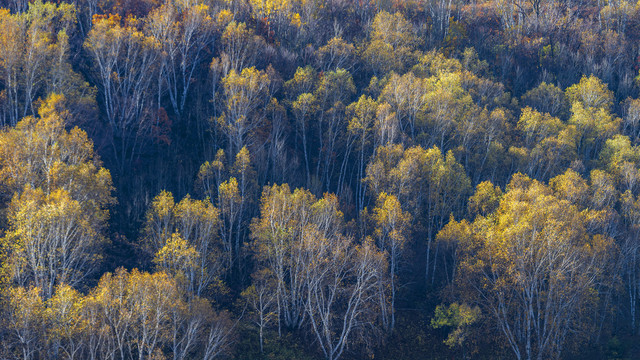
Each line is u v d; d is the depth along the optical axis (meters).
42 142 61.84
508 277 59.59
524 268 58.25
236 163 70.75
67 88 76.94
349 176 84.88
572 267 57.53
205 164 72.12
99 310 46.50
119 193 72.56
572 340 60.00
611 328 63.69
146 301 47.25
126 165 76.62
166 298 48.22
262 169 78.19
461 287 62.19
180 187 75.44
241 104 78.38
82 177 60.50
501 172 82.56
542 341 56.69
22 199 53.38
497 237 61.28
